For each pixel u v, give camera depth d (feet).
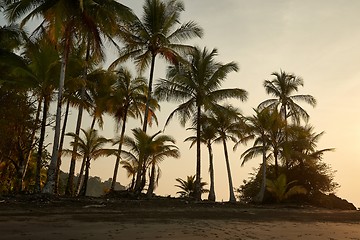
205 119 99.76
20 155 89.56
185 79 88.48
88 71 97.35
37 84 68.49
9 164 106.42
